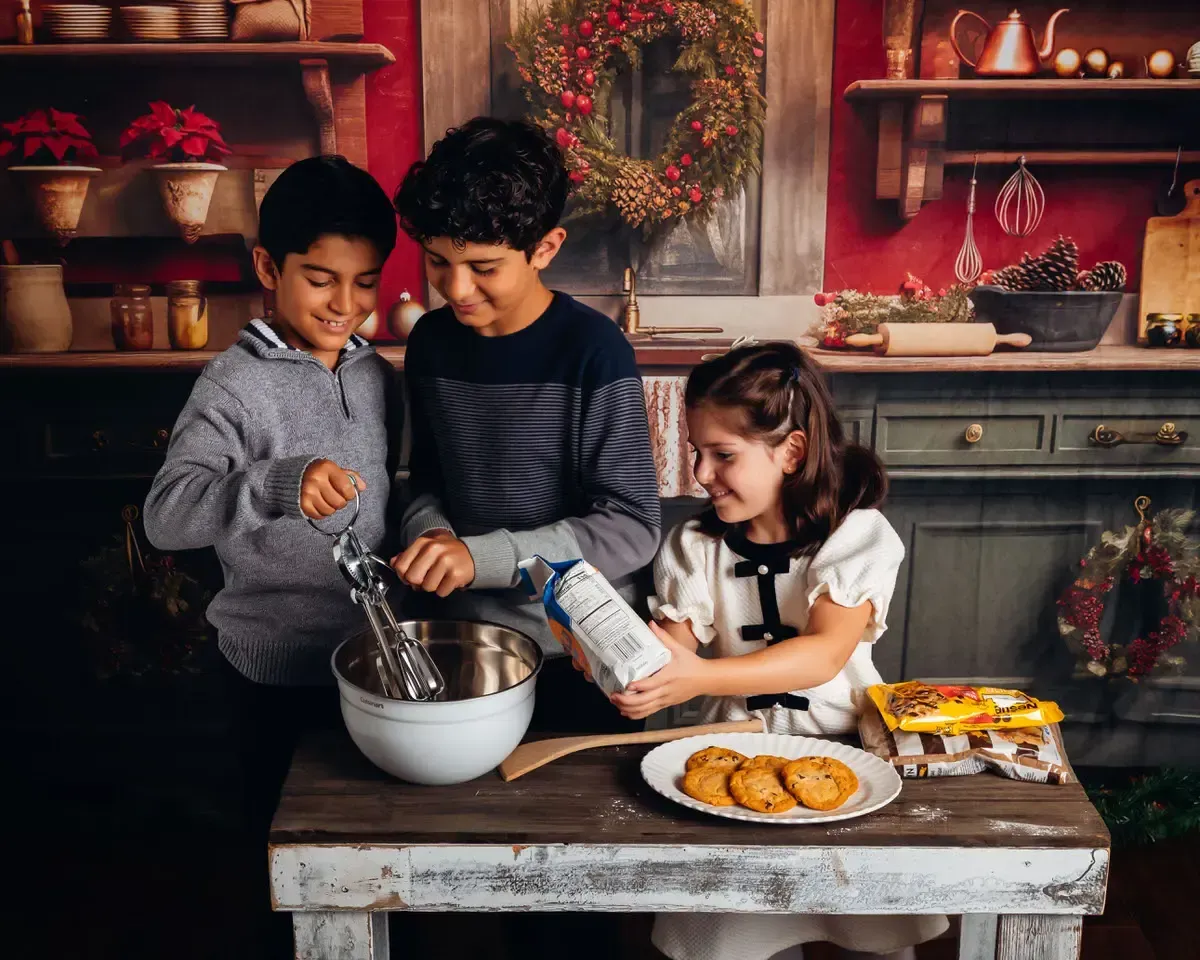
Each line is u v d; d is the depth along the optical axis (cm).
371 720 100
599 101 215
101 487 220
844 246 224
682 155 217
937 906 96
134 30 208
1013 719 110
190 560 223
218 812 229
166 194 215
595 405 132
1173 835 215
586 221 221
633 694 101
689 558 131
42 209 213
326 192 125
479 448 138
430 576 117
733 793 100
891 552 121
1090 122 219
